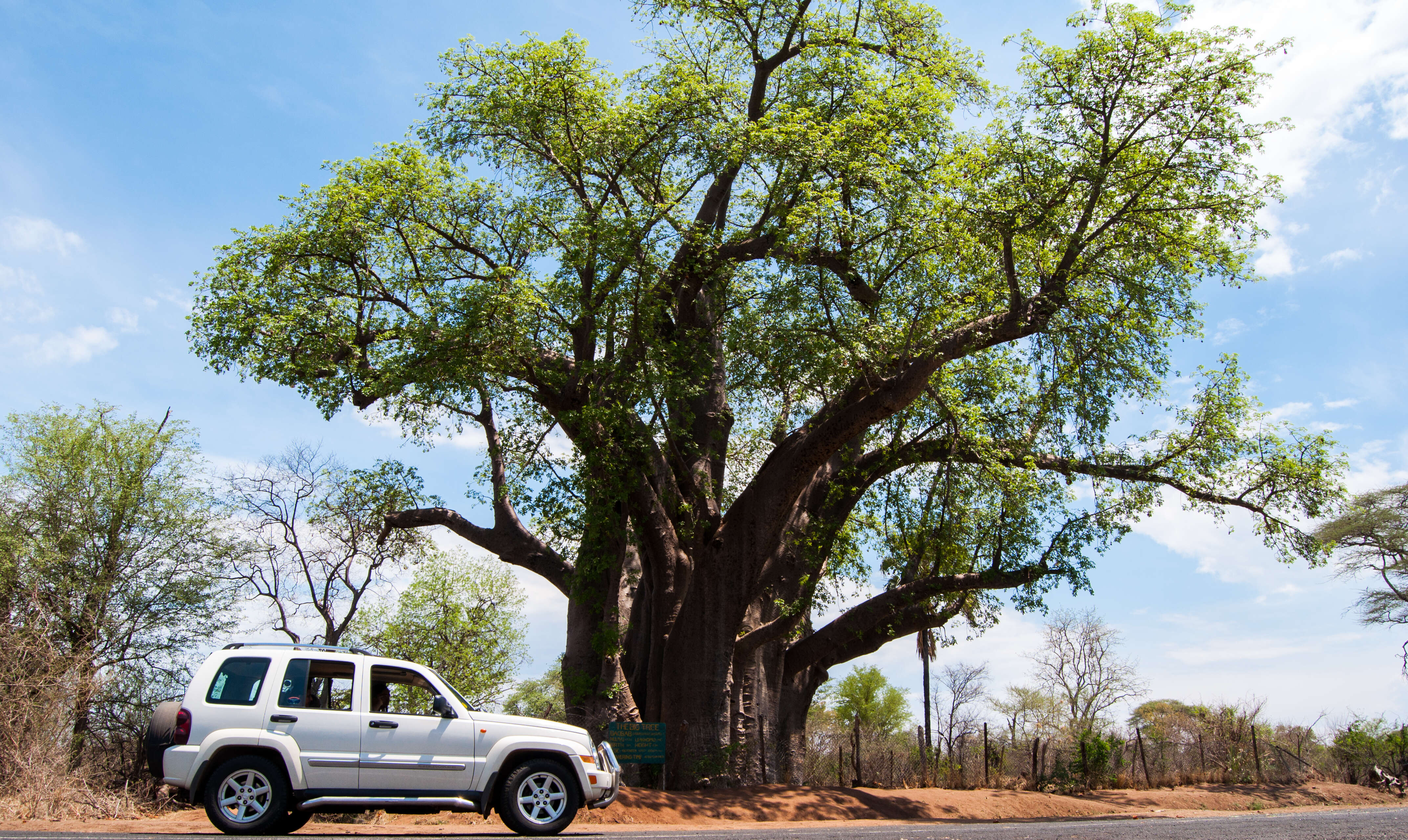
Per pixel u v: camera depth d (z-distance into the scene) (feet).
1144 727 105.09
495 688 84.64
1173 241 61.11
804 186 56.65
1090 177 56.80
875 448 69.00
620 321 56.34
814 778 78.23
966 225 55.72
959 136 63.62
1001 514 62.69
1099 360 64.90
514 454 57.93
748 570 60.03
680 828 40.88
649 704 62.03
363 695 28.02
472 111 62.54
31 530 66.44
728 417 68.90
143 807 38.19
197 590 70.13
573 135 62.13
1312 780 86.99
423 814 34.86
